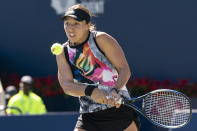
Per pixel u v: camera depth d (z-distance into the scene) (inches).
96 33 574.9
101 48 574.9
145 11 1175.6
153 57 1180.5
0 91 974.4
